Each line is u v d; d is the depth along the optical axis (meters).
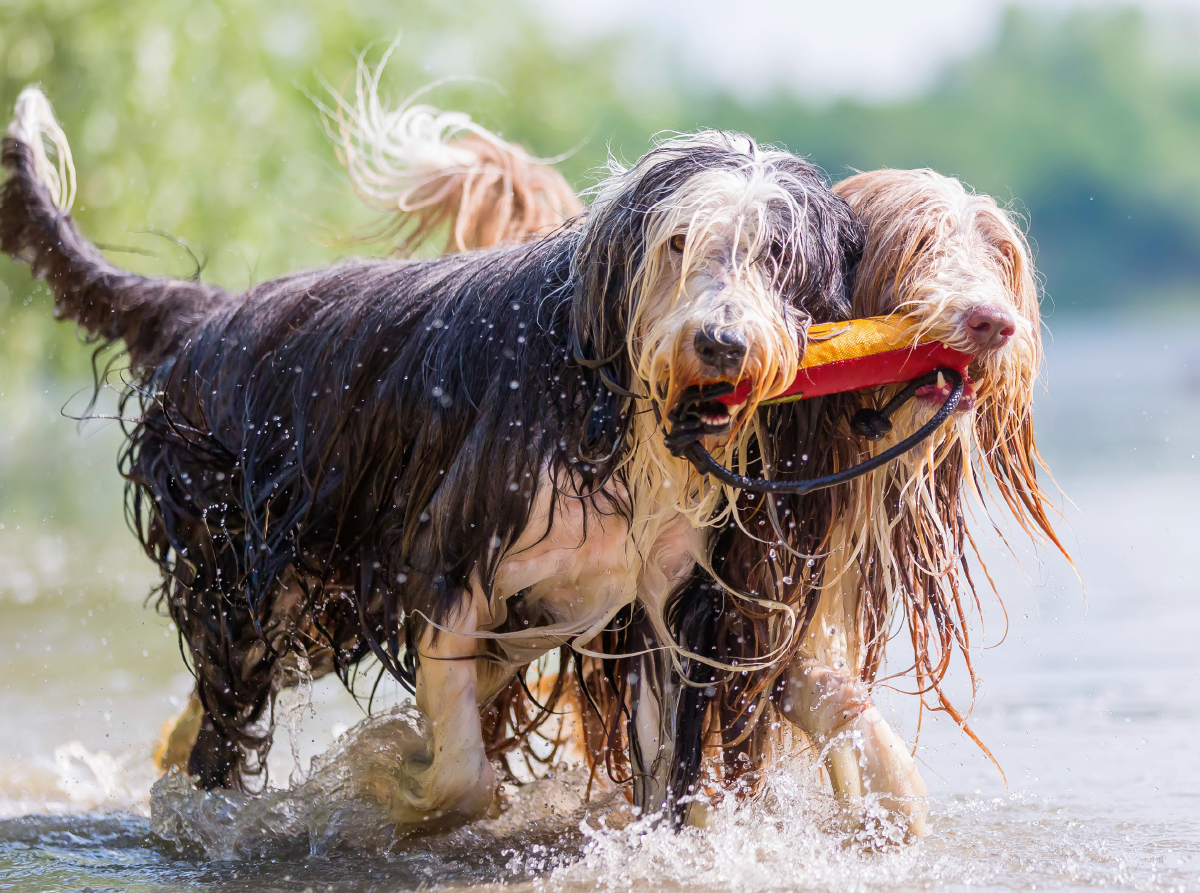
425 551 6.74
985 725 9.04
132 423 8.71
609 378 6.10
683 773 6.91
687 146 6.06
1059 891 5.83
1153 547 15.55
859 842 6.53
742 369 5.50
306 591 7.73
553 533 6.45
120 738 9.73
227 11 19.19
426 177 10.17
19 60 17.47
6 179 9.58
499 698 7.96
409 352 7.02
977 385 6.12
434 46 25.39
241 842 7.41
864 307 6.19
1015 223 6.57
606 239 6.02
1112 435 27.98
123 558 17.55
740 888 6.07
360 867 6.83
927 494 6.64
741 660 6.84
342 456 7.27
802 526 6.62
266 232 18.95
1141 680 10.00
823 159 109.69
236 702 8.24
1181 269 105.25
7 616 14.05
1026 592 13.51
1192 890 5.81
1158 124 110.75
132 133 17.92
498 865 6.75
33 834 7.71
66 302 9.39
